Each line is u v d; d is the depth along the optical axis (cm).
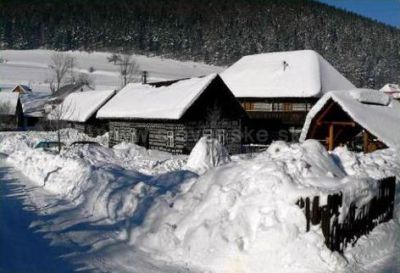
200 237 824
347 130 2256
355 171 1046
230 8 17338
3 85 9894
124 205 1084
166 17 17438
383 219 933
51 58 13500
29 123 6738
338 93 1847
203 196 930
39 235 962
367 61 13162
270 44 15650
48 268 773
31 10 16712
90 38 16138
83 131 4856
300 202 764
